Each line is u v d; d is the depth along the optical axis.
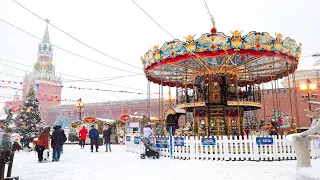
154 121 28.42
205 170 8.52
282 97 30.00
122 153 15.80
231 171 8.29
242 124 15.82
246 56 13.27
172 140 12.36
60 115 67.44
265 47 11.58
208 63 15.01
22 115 25.64
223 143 11.15
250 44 11.48
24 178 7.48
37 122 26.12
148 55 14.24
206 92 15.59
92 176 7.65
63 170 8.88
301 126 28.16
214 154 11.12
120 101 57.41
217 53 11.79
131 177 7.39
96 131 17.23
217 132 14.94
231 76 15.96
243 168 8.89
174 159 11.66
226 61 14.20
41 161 11.51
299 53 13.30
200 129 15.74
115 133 30.83
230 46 11.52
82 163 10.78
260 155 10.98
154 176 7.52
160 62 13.28
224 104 15.11
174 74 17.94
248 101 15.55
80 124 29.80
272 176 7.39
